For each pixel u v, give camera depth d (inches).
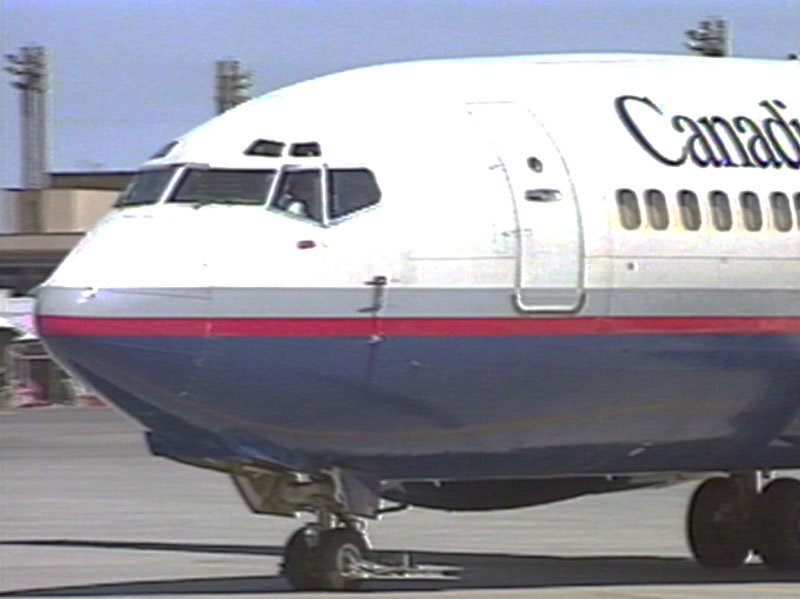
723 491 3191.4
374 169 2674.7
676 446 2903.5
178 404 2591.0
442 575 2743.6
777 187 2940.5
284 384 2598.4
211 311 2564.0
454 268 2662.4
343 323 2608.3
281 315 2583.7
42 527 3976.4
